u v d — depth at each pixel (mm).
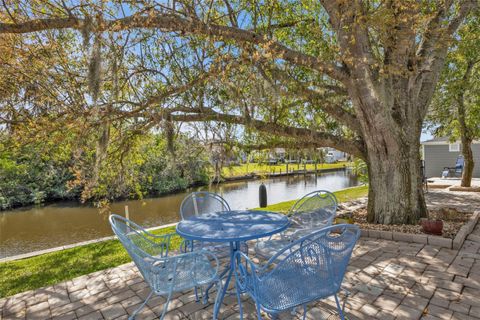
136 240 2652
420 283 2625
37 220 9742
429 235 3766
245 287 1880
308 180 19297
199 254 2145
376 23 3160
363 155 4918
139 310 2229
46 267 3559
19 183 11516
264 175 6324
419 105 4965
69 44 3820
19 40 3320
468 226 4129
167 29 3111
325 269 1753
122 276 3146
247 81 3627
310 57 3578
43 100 3574
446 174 12688
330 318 2141
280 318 2162
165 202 11703
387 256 3326
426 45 4684
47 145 4184
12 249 6953
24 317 2377
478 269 2863
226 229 2385
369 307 2264
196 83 3754
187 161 4980
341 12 3465
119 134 4418
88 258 3855
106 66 3463
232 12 3918
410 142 4488
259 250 2590
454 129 9195
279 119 4922
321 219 3535
